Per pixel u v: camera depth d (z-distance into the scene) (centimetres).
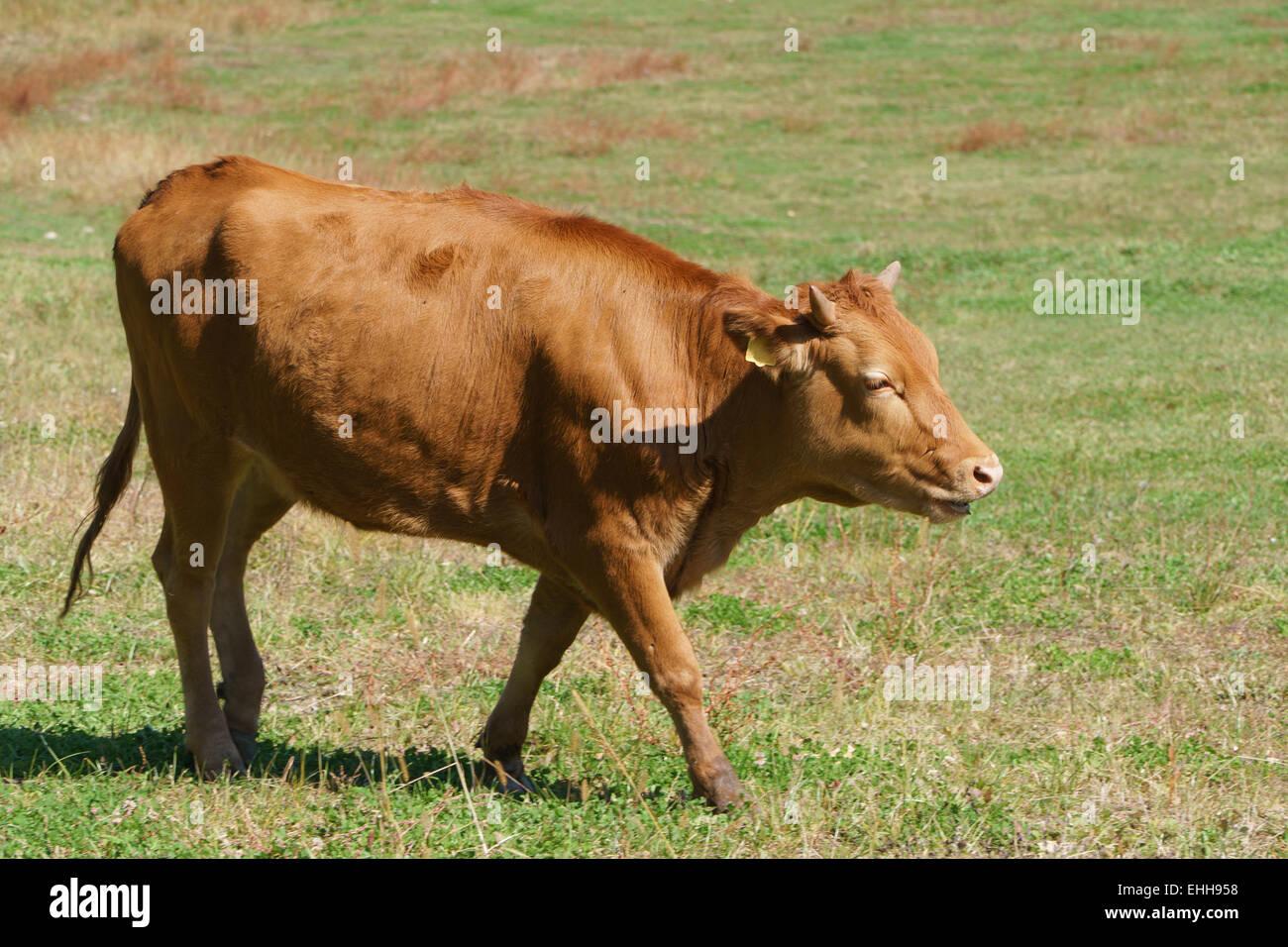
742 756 722
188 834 618
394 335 653
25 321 1658
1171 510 1192
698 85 3906
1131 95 3759
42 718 752
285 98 3581
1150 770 724
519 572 1012
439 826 628
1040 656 898
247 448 694
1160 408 1617
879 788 684
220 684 746
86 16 4212
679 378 658
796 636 922
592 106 3681
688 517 659
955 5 4747
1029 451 1413
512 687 705
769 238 2664
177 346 690
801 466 660
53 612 898
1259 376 1775
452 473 663
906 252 2544
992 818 659
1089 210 2889
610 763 722
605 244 672
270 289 664
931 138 3472
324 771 686
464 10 4653
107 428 1280
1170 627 943
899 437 642
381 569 998
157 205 714
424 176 2953
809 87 3878
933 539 1096
